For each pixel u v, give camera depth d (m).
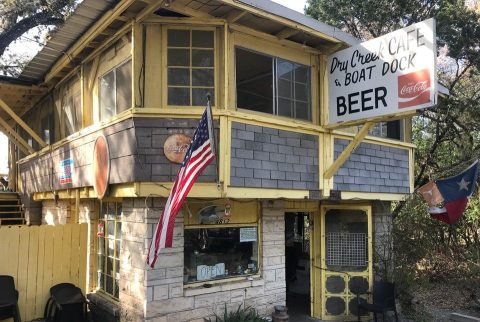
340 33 7.59
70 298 7.70
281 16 6.53
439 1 14.62
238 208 7.70
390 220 10.09
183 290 6.82
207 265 7.28
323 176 7.64
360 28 16.47
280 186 6.94
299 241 12.14
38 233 8.11
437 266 12.65
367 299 8.91
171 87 6.59
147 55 6.55
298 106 7.69
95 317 8.23
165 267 6.62
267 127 6.86
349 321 8.81
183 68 6.64
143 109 6.14
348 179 8.21
